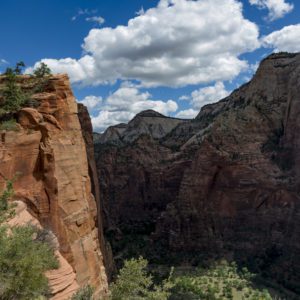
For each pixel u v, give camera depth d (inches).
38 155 1041.5
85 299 845.2
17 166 994.7
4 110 1071.6
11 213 802.8
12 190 845.2
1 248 594.2
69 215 1096.2
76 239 1109.1
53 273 845.2
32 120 1065.5
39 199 1009.5
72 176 1158.3
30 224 870.4
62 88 1214.3
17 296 585.9
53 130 1130.7
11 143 992.2
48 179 1032.8
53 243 914.1
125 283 903.1
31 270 602.5
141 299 920.3
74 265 1043.9
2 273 569.6
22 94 1135.6
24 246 651.5
